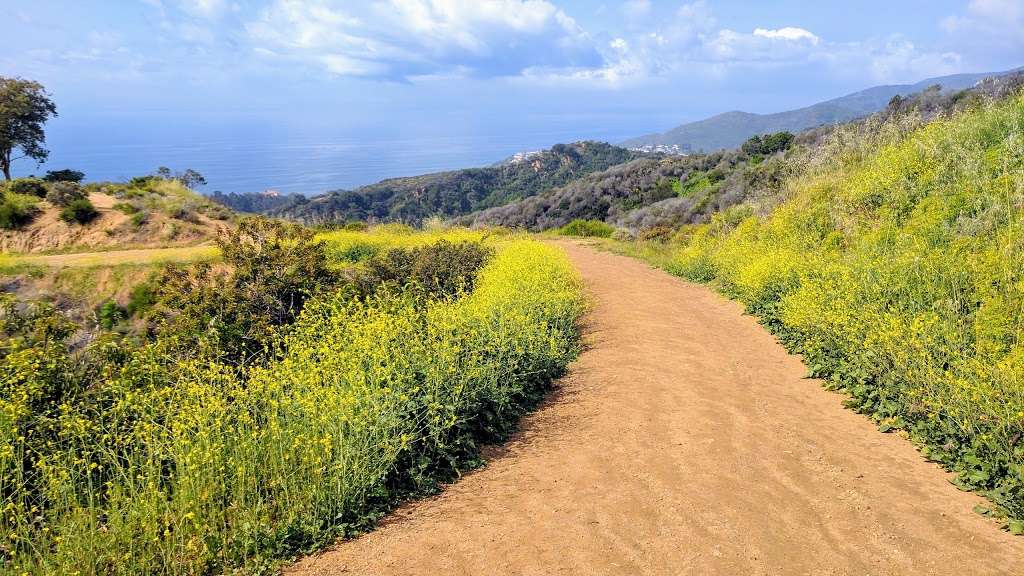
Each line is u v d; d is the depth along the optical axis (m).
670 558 3.98
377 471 4.90
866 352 7.28
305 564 4.12
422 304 10.23
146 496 4.34
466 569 3.95
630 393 7.52
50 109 38.28
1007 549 4.02
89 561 3.92
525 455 5.92
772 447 5.80
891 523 4.40
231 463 4.65
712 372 8.33
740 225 18.28
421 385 6.13
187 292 8.72
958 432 5.46
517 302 9.53
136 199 27.69
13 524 4.27
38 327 6.30
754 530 4.30
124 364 6.02
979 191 9.73
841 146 17.64
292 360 6.33
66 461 4.57
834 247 12.24
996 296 6.82
